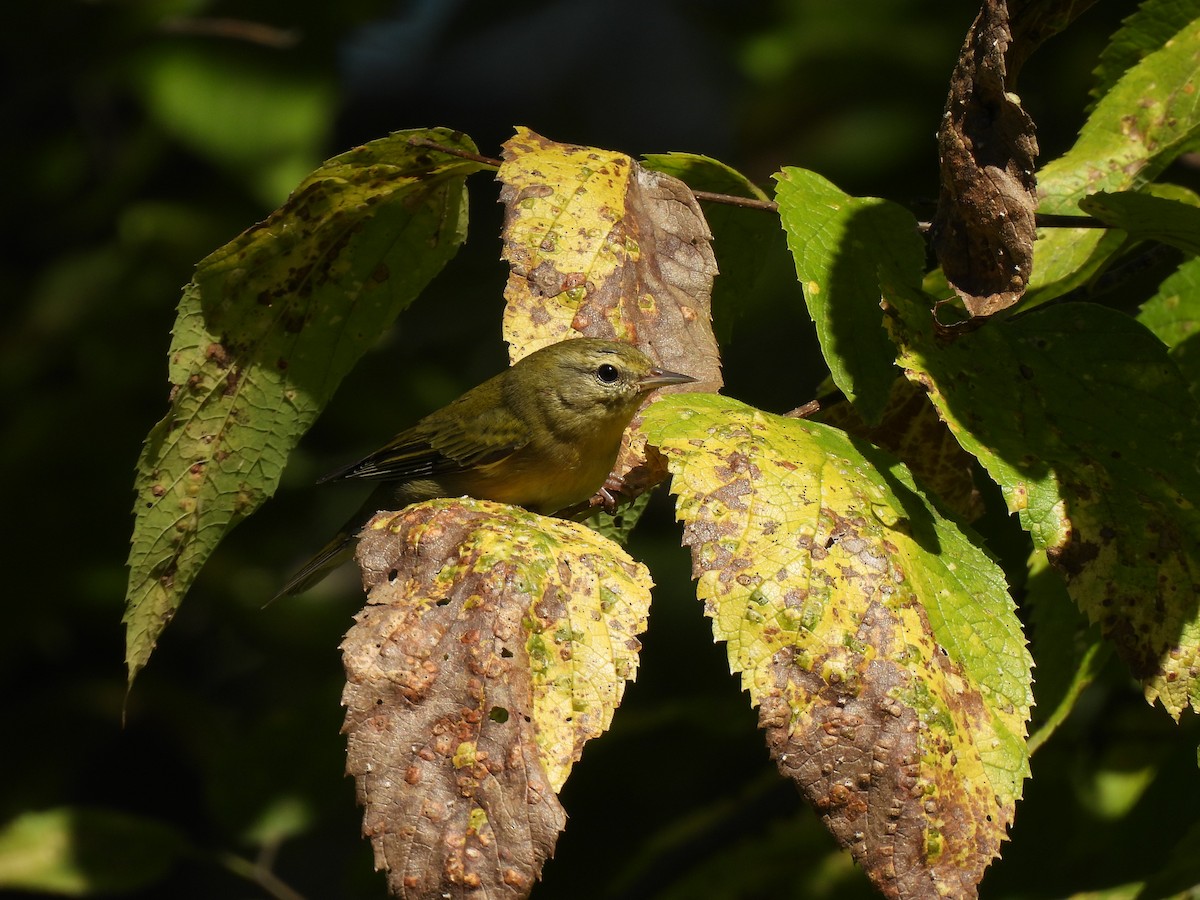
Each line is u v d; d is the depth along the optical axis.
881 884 5.27
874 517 5.84
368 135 25.02
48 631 15.80
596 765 11.13
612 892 10.67
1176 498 6.10
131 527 16.05
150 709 16.16
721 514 5.71
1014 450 6.17
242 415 7.60
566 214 6.60
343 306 7.62
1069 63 13.59
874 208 6.84
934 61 15.41
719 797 11.79
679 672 15.16
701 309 6.70
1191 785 8.14
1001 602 5.85
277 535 17.27
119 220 17.11
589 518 8.45
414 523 5.80
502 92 25.67
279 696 16.86
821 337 6.41
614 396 8.49
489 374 18.55
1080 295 8.39
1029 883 9.02
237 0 16.58
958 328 6.18
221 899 16.36
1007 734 5.57
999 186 6.19
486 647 5.37
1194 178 10.16
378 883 10.40
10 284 17.81
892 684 5.43
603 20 26.56
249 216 17.05
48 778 15.54
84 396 16.38
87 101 18.50
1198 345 7.97
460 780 5.23
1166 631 5.96
